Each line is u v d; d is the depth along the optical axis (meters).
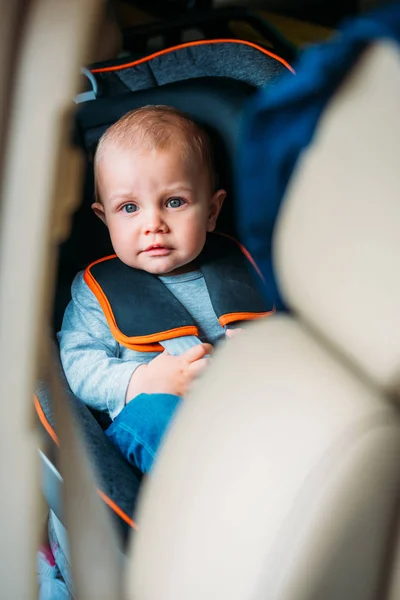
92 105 1.21
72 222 1.26
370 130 0.43
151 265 1.23
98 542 0.63
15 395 0.56
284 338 0.55
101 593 0.63
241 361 0.55
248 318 1.24
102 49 0.64
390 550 0.49
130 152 1.18
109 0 0.59
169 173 1.19
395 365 0.44
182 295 1.27
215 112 1.21
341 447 0.47
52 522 1.07
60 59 0.51
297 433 0.49
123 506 0.90
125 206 1.21
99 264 1.28
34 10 0.52
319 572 0.48
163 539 0.56
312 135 0.47
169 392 1.13
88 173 1.24
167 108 1.23
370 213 0.43
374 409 0.48
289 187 0.49
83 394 1.17
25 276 0.54
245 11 1.40
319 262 0.47
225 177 1.27
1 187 0.53
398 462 0.47
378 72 0.43
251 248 0.55
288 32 1.78
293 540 0.47
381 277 0.43
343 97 0.45
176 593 0.54
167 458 0.58
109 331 1.23
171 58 1.25
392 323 0.43
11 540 0.61
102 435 1.04
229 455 0.52
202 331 1.26
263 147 0.49
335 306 0.46
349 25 0.42
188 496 0.55
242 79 1.22
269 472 0.49
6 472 0.58
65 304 1.30
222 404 0.55
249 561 0.49
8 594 0.63
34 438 0.58
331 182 0.45
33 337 0.55
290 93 0.45
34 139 0.52
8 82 0.52
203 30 1.48
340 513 0.47
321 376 0.50
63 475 0.60
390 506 0.48
